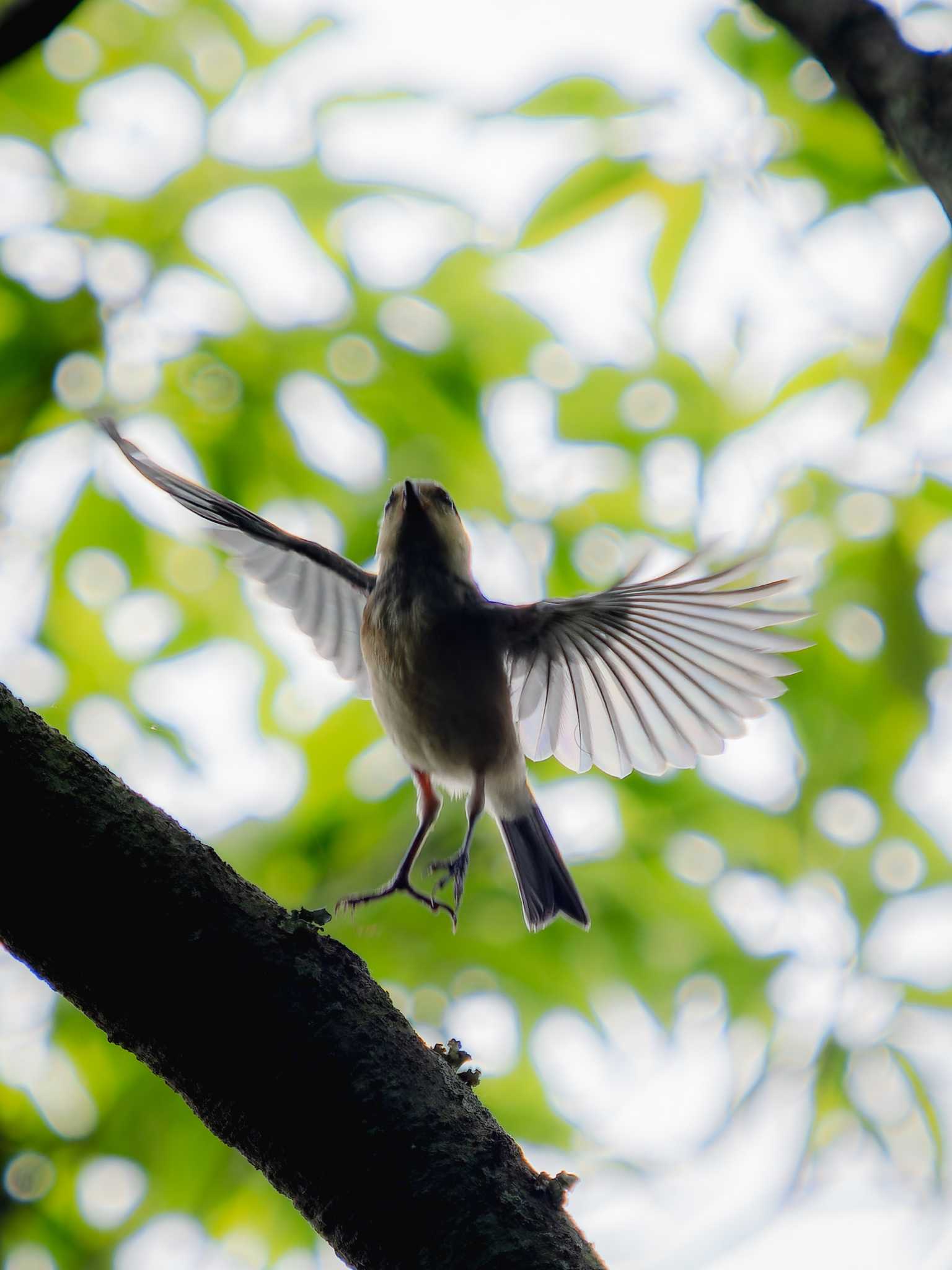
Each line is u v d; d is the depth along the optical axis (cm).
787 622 772
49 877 482
